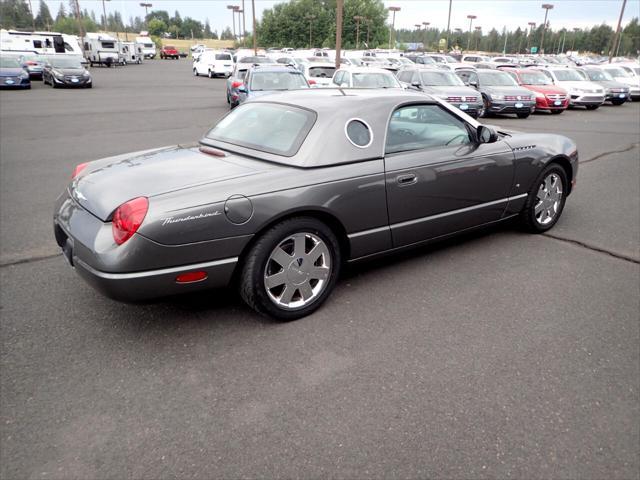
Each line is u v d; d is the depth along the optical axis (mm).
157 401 2549
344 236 3502
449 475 2094
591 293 3783
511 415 2455
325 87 4387
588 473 2111
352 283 3932
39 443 2258
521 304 3602
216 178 3047
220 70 35094
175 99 19938
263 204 3016
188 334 3178
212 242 2898
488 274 4113
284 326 3285
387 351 3006
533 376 2764
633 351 3012
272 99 4012
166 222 2756
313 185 3211
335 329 3252
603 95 19484
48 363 2852
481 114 15219
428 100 3986
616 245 4812
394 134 3729
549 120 15969
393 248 3850
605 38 125312
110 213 2836
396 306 3562
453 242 4875
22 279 3938
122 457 2186
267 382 2707
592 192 6910
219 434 2324
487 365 2863
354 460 2172
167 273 2830
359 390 2641
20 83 23094
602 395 2611
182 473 2102
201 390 2637
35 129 12133
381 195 3559
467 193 4172
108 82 29266
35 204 6035
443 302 3625
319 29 88125
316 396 2594
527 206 4859
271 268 3219
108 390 2629
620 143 11219
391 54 42750
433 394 2609
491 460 2176
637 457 2201
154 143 10289
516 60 40812
